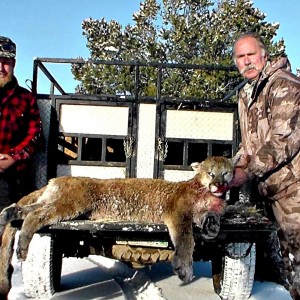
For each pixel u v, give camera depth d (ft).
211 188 7.14
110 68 35.76
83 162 11.78
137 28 46.55
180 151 13.35
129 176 11.80
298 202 6.73
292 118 6.52
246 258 8.68
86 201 7.65
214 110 12.04
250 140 7.33
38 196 8.00
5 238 7.71
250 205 9.01
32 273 8.49
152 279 10.41
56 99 11.85
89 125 11.87
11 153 8.94
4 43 8.96
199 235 7.34
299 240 6.79
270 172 6.82
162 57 43.34
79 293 9.12
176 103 11.99
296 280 6.87
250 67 7.25
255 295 9.04
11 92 9.12
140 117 11.93
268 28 41.98
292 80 6.63
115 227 7.09
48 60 12.01
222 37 41.22
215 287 9.45
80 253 8.89
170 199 7.50
